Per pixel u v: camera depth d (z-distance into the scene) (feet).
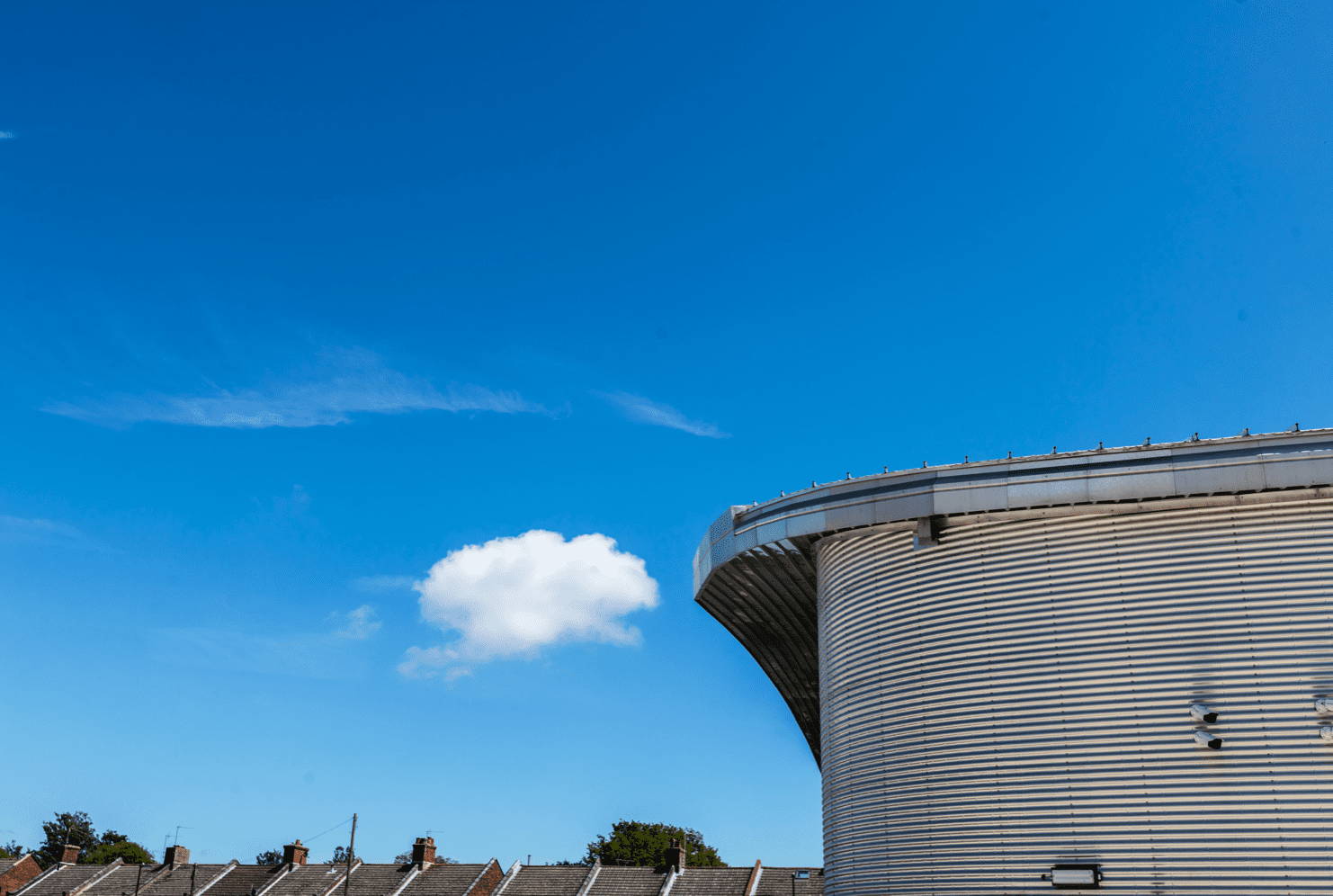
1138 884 70.13
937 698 81.97
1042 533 80.12
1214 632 72.43
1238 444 73.05
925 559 85.56
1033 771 75.92
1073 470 77.82
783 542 94.99
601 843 278.67
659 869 185.26
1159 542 75.82
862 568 90.58
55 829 320.09
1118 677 74.59
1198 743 70.44
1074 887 72.23
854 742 88.43
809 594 110.22
